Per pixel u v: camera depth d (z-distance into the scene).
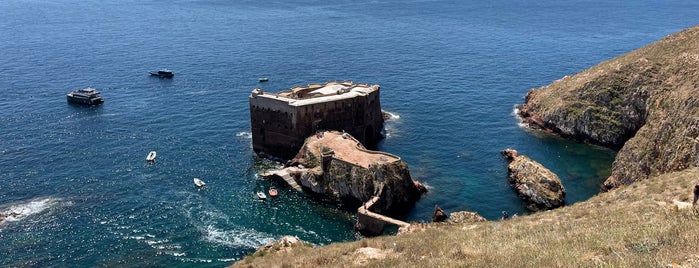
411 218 75.56
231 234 71.06
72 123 115.12
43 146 101.31
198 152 100.25
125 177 88.12
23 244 67.31
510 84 146.88
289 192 84.00
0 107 125.44
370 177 78.06
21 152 98.00
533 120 114.62
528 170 82.81
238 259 64.75
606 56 180.00
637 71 107.31
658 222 36.84
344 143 90.19
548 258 31.47
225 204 79.62
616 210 46.25
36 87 143.75
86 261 64.06
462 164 93.88
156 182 86.56
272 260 47.53
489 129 112.19
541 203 77.56
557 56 181.75
